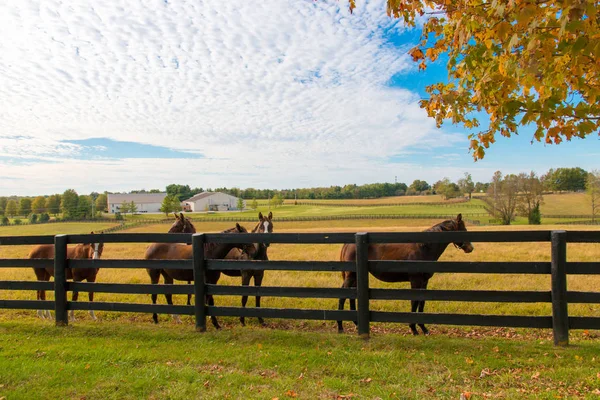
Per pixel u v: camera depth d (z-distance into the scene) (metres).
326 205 117.38
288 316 5.36
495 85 3.61
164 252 7.44
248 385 3.83
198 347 4.95
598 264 4.34
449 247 19.72
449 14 4.14
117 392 3.74
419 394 3.55
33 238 6.24
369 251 6.50
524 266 4.62
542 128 3.81
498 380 3.79
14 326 5.98
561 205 71.81
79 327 5.90
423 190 144.25
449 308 7.79
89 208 89.06
